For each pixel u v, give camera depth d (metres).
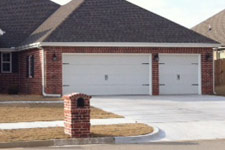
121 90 28.81
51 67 27.34
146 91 29.12
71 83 27.94
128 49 28.64
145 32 29.42
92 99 26.09
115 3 31.39
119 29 29.22
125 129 16.11
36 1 36.25
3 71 31.95
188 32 30.23
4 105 22.91
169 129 16.81
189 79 29.80
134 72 28.94
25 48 29.69
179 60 29.61
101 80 28.48
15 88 30.72
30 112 20.41
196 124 17.83
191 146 13.82
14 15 34.81
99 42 27.89
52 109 21.44
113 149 13.32
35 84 28.83
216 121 18.52
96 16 29.88
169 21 30.92
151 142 14.63
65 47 27.56
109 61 28.56
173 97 27.53
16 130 15.86
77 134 14.73
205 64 29.89
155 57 29.02
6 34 32.97
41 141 14.14
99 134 15.19
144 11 31.28
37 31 31.95
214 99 26.33
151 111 21.17
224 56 38.44
